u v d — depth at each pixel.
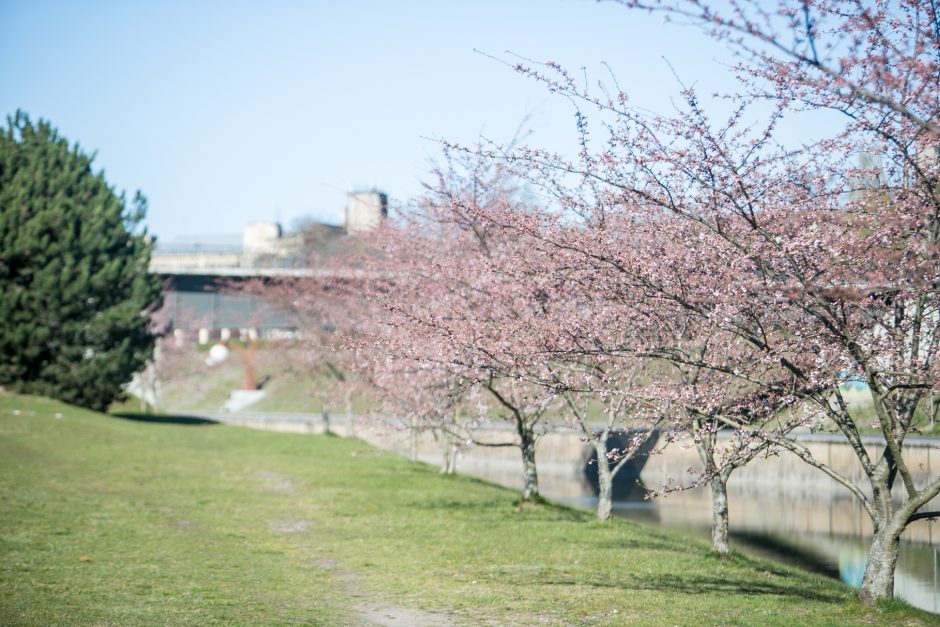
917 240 12.81
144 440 43.59
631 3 9.40
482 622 13.66
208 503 27.30
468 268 21.23
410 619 13.93
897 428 13.66
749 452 14.70
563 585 16.55
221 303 93.81
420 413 29.16
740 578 17.59
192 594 15.45
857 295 11.00
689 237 13.07
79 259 51.94
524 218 14.82
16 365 51.03
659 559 19.28
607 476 24.77
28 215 50.91
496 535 22.39
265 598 15.38
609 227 14.38
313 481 33.09
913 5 11.44
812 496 41.91
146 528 22.39
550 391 15.06
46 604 14.15
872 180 14.16
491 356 14.86
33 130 54.00
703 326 14.79
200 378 93.88
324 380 56.69
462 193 22.86
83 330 52.12
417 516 25.53
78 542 20.09
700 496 42.34
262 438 49.22
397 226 29.67
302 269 53.75
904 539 29.95
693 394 14.22
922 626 12.67
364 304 37.53
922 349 13.29
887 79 9.75
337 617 14.05
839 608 14.12
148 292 54.66
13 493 26.72
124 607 14.16
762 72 11.70
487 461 56.25
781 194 13.62
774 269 12.20
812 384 12.90
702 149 12.26
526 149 12.97
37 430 41.88
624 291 13.52
